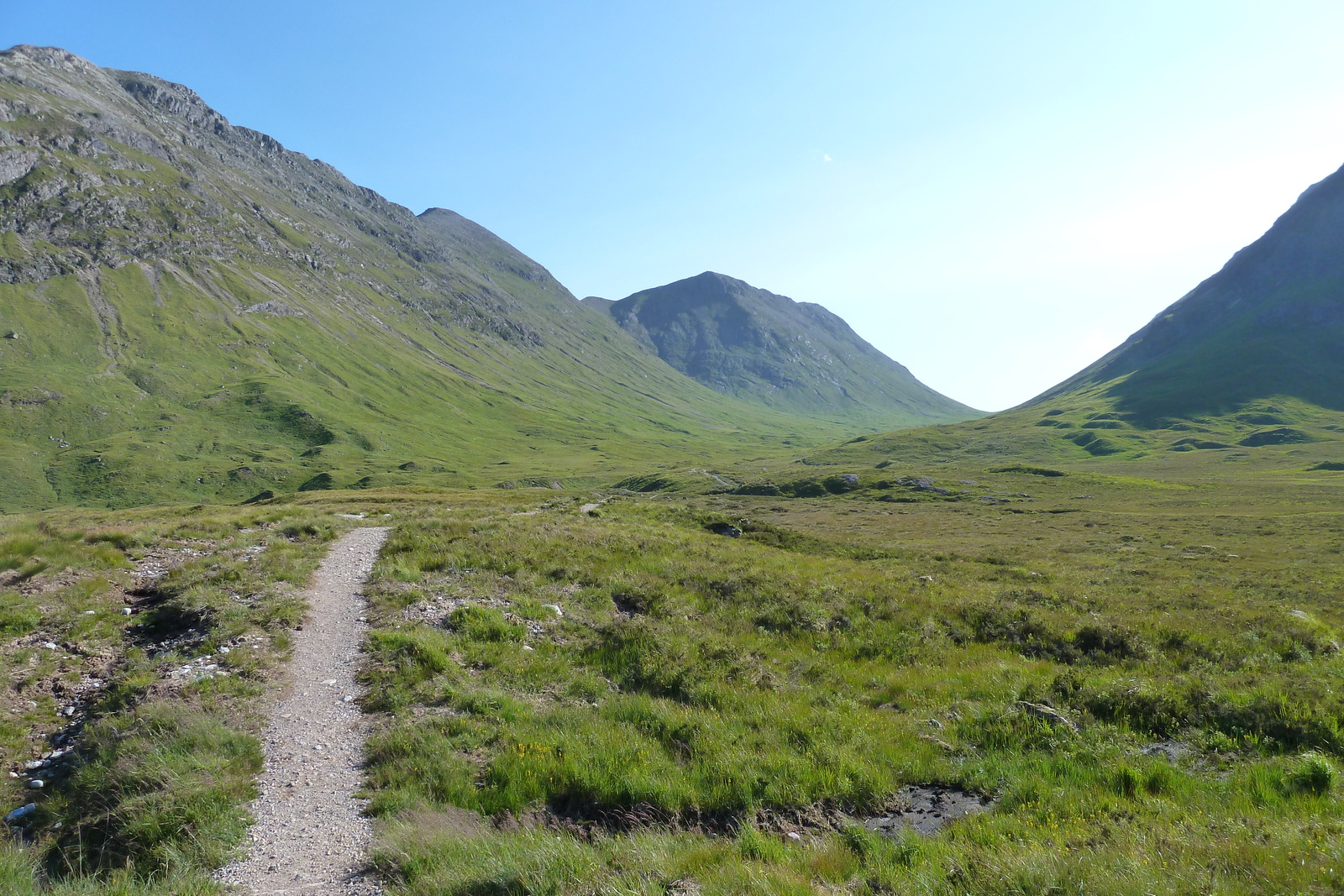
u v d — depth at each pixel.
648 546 29.91
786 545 43.38
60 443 199.62
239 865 8.53
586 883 7.52
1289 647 18.73
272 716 12.83
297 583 21.41
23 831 9.60
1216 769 11.00
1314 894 6.52
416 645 15.89
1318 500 99.12
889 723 13.30
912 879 7.67
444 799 10.12
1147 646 18.50
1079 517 92.94
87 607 17.77
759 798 10.26
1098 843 8.24
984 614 21.66
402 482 197.50
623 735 12.19
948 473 156.25
